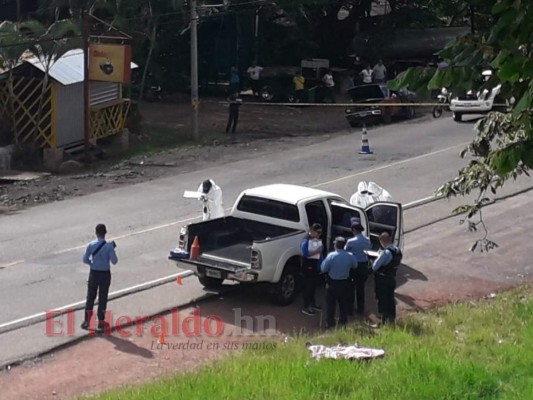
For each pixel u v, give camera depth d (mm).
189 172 36250
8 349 18078
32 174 35688
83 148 38750
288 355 16312
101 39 40375
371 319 20312
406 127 47312
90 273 19062
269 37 59406
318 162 38125
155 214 29344
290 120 50188
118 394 14625
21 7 56000
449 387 13469
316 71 56625
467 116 50156
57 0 45562
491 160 9180
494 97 10492
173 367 17266
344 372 14477
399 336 17828
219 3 54312
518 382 13797
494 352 16203
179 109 52781
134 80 54406
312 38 60750
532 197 32344
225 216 23797
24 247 25438
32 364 17469
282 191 22297
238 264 20625
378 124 48594
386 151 40469
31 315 19984
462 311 20234
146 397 13891
